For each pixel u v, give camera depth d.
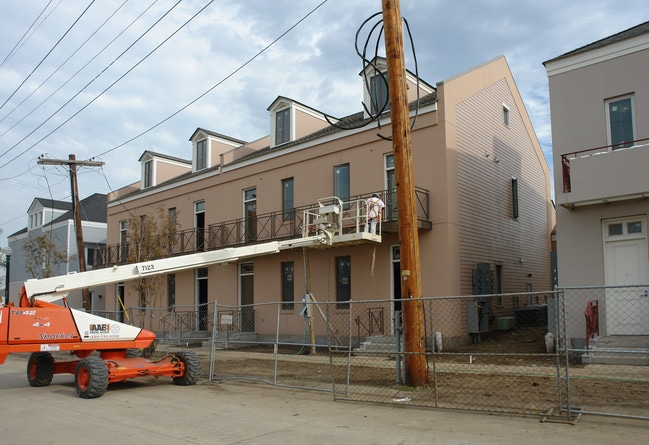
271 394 9.63
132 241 22.80
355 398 8.71
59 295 10.54
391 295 15.98
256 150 23.50
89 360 9.72
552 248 24.64
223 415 7.81
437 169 15.59
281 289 19.27
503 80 20.25
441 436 6.24
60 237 34.38
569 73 13.10
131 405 8.80
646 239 11.62
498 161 19.23
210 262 11.69
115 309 27.97
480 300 15.99
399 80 9.49
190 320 22.98
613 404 7.61
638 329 11.60
